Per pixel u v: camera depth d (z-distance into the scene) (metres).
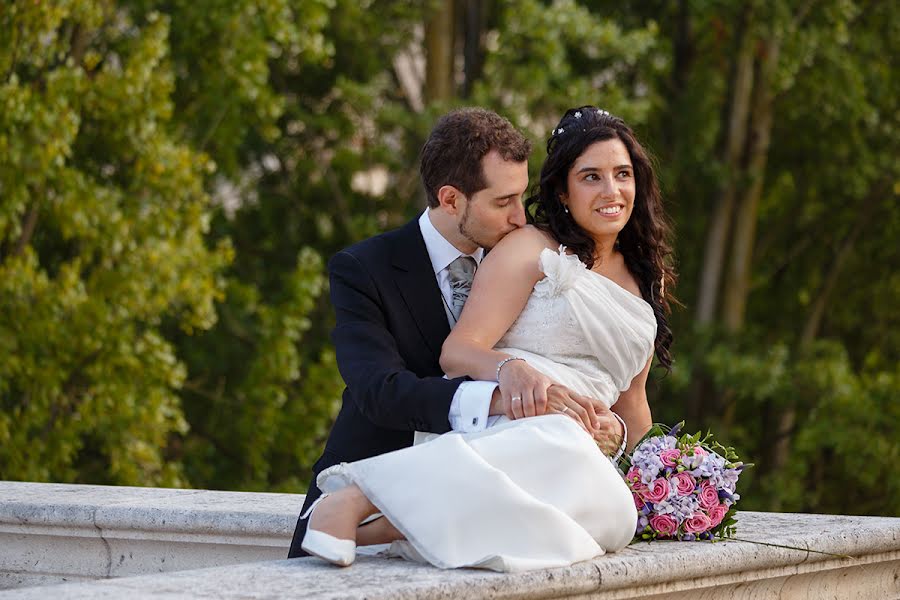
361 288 4.22
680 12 20.17
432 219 4.32
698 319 20.36
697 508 4.24
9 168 12.70
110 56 15.56
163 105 14.29
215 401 17.20
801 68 19.97
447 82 19.03
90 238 14.09
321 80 18.98
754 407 22.06
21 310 13.20
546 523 3.65
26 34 12.86
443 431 3.95
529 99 16.67
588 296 4.20
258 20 15.53
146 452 13.93
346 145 19.05
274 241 19.33
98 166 15.12
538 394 3.90
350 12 17.95
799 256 22.77
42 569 5.81
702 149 19.28
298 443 16.59
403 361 4.22
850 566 4.65
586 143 4.32
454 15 19.81
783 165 21.95
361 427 4.32
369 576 3.41
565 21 16.84
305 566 3.60
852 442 18.50
